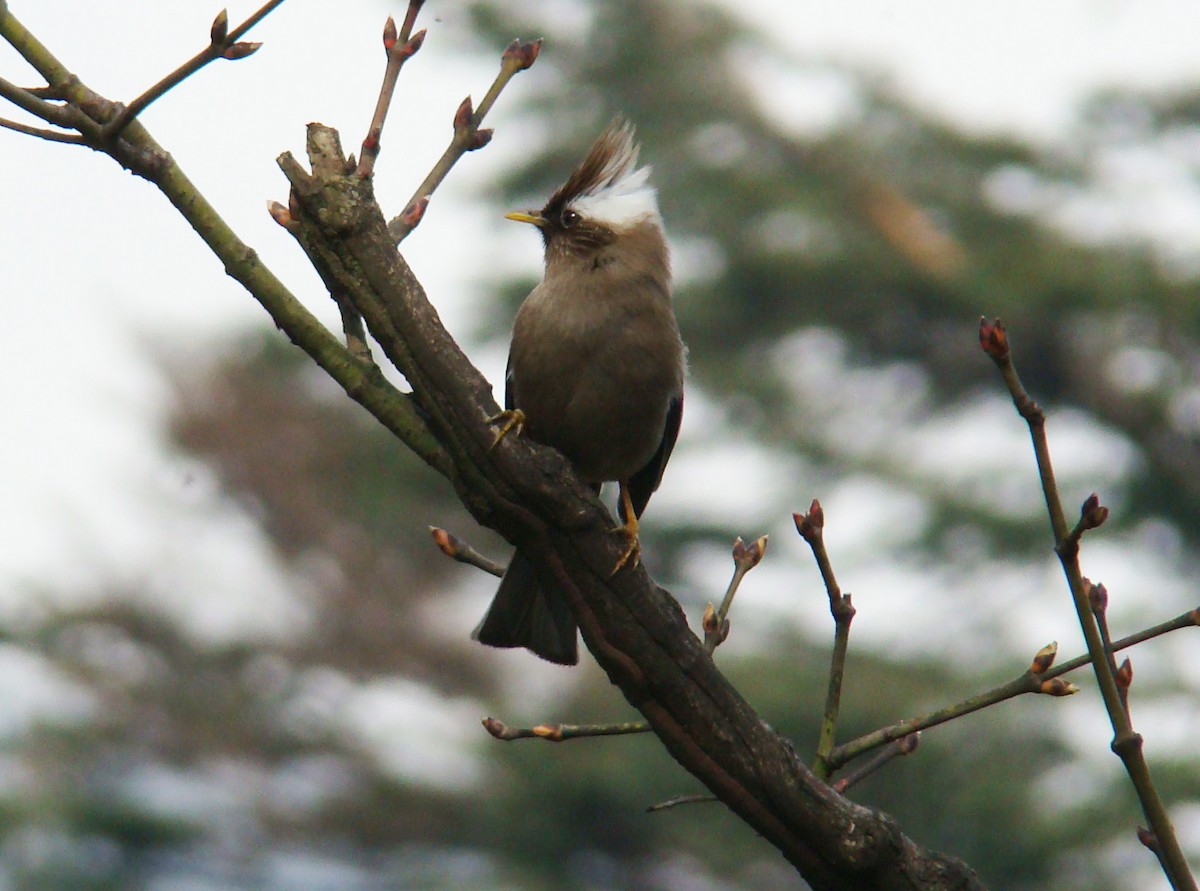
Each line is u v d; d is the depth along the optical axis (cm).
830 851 364
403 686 2064
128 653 2003
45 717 1920
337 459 2084
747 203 1895
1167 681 1688
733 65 1989
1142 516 1909
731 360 1966
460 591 2147
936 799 1700
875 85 1977
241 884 1903
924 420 2008
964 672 1792
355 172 372
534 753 1830
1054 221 1920
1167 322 1842
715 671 371
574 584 372
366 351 386
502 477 370
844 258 1848
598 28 1945
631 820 1845
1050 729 1694
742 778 367
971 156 1931
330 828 1958
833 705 388
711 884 1878
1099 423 1958
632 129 631
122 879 1847
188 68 362
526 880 1831
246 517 2073
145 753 1948
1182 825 1612
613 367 557
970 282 1822
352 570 2084
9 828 1794
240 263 374
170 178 369
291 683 2011
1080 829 1605
